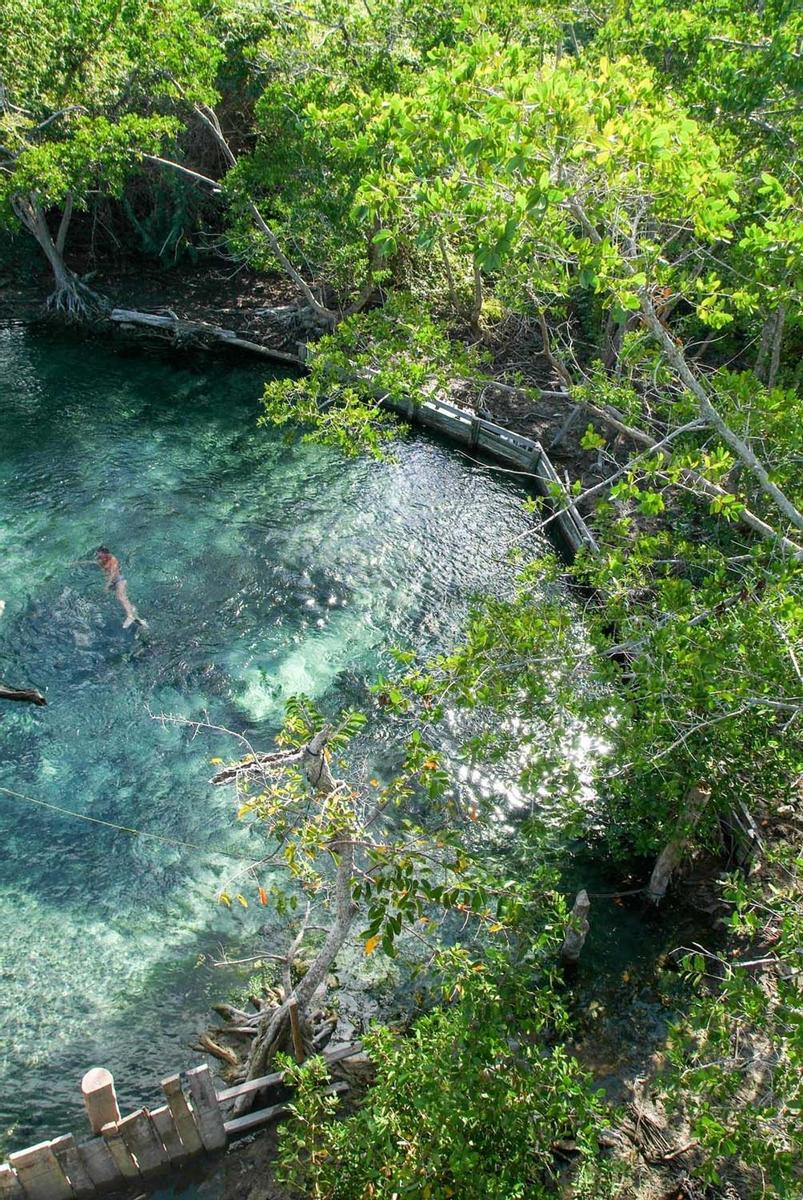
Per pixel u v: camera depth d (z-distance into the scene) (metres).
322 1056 11.59
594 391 17.33
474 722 18.53
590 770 16.30
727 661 11.02
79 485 24.86
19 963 13.49
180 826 15.92
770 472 13.52
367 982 13.54
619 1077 12.27
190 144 36.22
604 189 11.52
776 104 17.58
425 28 27.88
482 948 14.03
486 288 33.31
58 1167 10.27
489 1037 9.64
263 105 27.44
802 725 12.98
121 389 30.48
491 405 29.75
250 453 27.39
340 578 22.33
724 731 11.77
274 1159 11.12
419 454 28.08
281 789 11.23
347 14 29.62
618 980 13.73
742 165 17.97
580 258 10.88
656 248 11.53
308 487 25.92
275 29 30.34
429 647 20.39
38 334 33.69
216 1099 10.81
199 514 24.17
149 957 13.76
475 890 9.91
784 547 12.60
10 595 20.47
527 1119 9.55
